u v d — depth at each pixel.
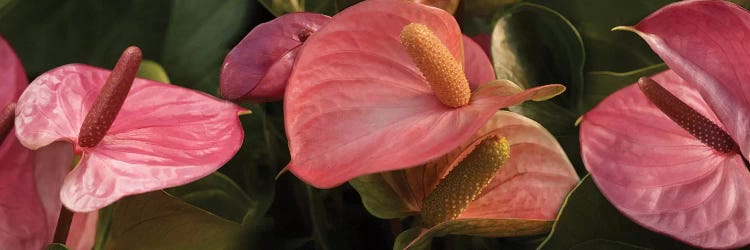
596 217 0.74
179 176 0.70
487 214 0.76
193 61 0.88
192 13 0.89
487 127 0.76
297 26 0.77
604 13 0.90
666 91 0.75
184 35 0.89
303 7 0.86
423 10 0.72
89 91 0.74
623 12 0.90
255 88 0.75
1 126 0.72
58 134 0.71
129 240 0.73
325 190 0.83
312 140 0.70
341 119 0.71
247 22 0.89
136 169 0.69
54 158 0.72
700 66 0.73
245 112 0.75
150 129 0.73
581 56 0.87
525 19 0.87
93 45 0.88
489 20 0.91
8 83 0.77
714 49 0.73
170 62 0.88
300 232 0.82
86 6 0.89
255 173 0.84
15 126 0.70
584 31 0.91
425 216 0.76
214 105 0.75
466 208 0.76
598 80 0.88
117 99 0.70
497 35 0.86
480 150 0.73
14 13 0.88
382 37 0.72
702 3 0.71
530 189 0.76
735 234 0.73
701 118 0.75
